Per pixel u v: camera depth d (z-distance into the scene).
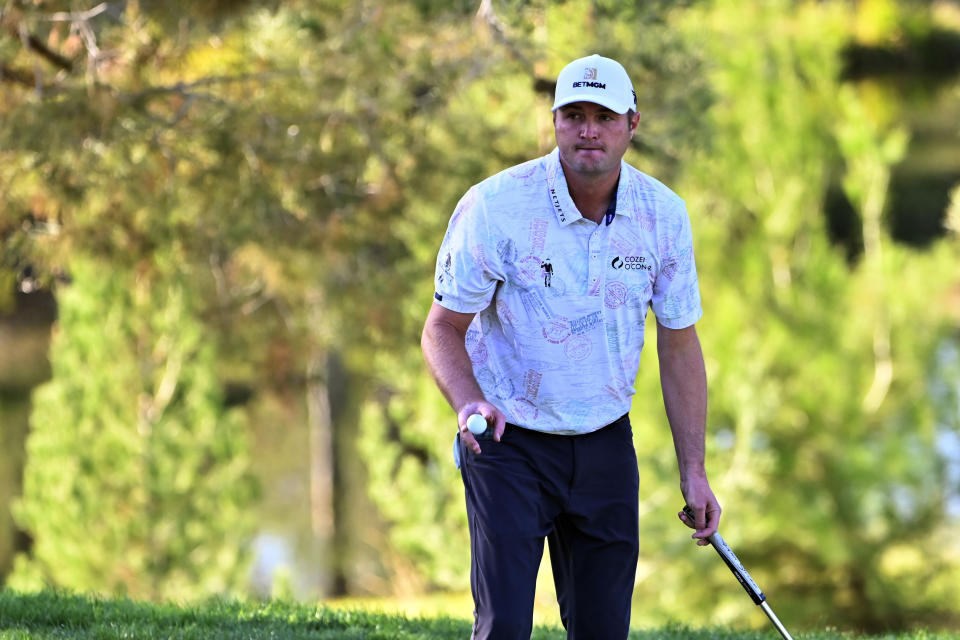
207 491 44.69
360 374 64.94
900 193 91.44
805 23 52.47
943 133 102.06
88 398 44.31
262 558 60.06
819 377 44.31
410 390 44.62
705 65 31.44
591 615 12.28
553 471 11.93
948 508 44.62
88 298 44.28
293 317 42.75
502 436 11.91
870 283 46.12
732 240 46.41
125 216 30.55
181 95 29.33
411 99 30.88
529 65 29.20
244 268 39.75
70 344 44.72
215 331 44.25
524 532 11.70
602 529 12.12
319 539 63.41
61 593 20.31
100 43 29.11
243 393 76.69
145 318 44.41
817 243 46.06
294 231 32.53
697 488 12.42
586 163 11.21
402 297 39.28
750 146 45.50
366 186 33.38
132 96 28.22
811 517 42.34
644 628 21.61
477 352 12.12
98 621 17.86
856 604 44.06
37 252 30.91
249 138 29.86
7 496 64.50
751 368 42.03
